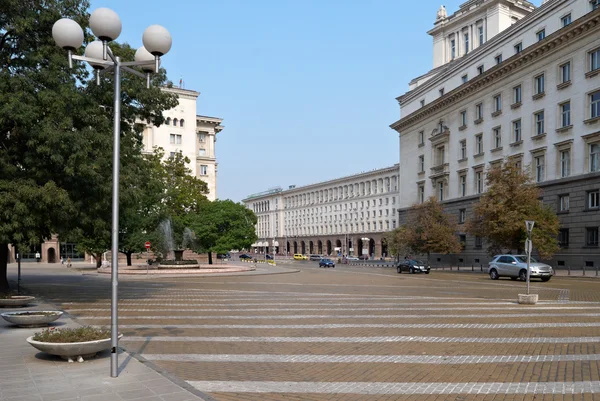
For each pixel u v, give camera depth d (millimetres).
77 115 16438
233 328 11906
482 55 53625
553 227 38469
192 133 75875
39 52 16672
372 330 11539
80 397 6215
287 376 7465
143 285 27562
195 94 76312
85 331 8594
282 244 139750
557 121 42938
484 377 7371
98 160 16297
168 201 51344
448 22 62188
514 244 40156
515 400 6250
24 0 16891
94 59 7977
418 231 53969
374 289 24172
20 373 7422
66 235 17609
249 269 45156
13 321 11508
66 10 17875
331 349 9430
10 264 74188
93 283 29719
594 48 39156
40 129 15250
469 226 44094
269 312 14969
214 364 8242
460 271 48594
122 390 6523
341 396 6453
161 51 8148
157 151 54344
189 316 14125
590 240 39250
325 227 121875
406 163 69312
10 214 15164
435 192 61688
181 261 43469
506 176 40594
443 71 60844
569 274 36406
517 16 55562
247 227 59156
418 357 8719
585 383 6992
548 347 9523
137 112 20547
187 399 6148
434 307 16125
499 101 50906
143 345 9836
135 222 43812
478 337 10602
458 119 57531
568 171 41844
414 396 6449
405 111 70562
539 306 16359
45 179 16312
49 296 20750
